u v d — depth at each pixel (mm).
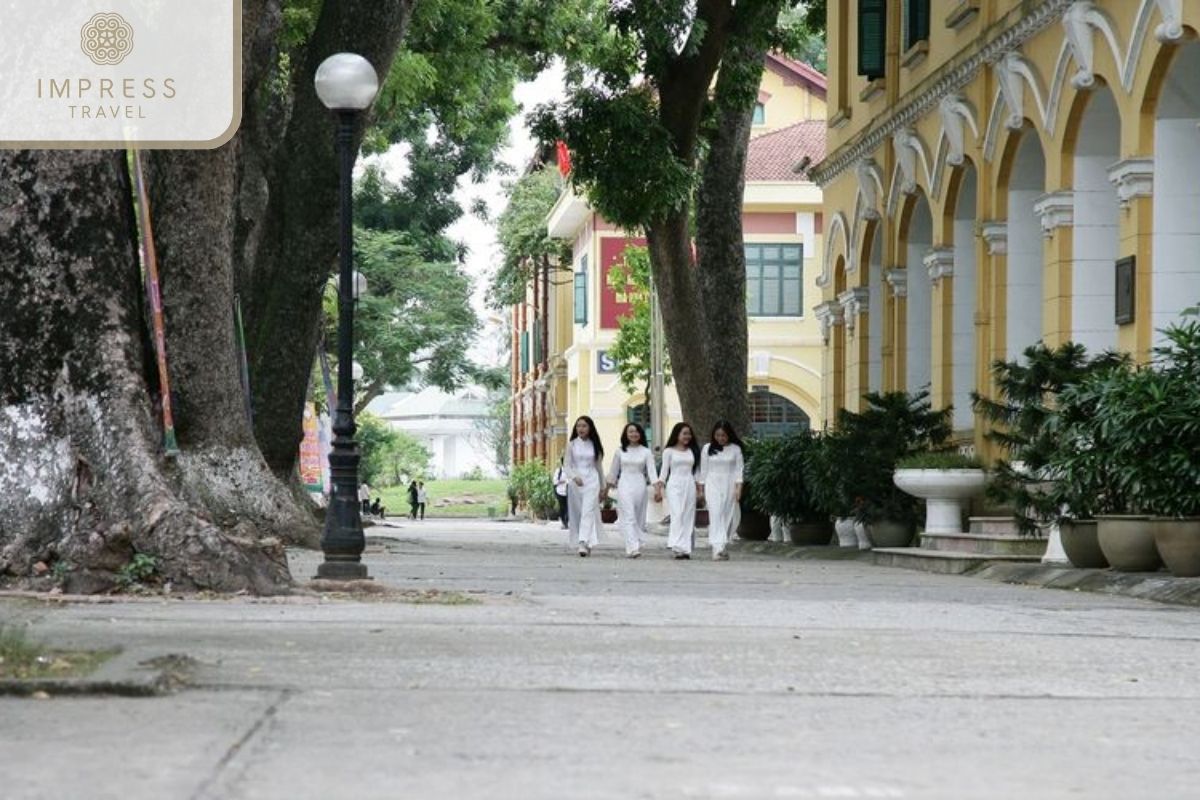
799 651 28453
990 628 33750
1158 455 45812
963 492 67875
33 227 37969
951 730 20297
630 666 25844
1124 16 55281
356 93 44969
